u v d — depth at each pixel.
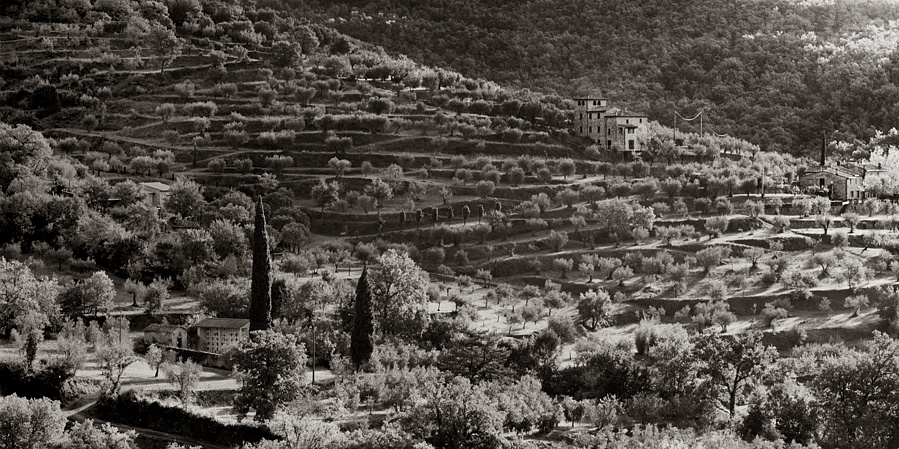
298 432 191.62
